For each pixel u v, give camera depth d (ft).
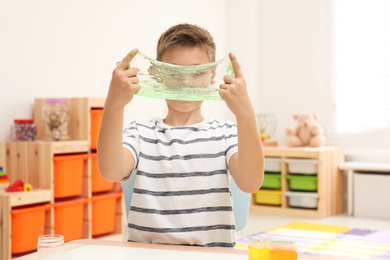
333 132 14.64
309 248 9.58
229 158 3.73
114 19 11.37
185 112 4.06
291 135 13.89
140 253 2.97
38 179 8.57
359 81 14.24
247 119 3.07
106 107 3.11
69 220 8.87
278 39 15.28
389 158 13.69
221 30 15.10
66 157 8.75
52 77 10.01
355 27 14.23
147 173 3.83
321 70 14.73
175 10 13.12
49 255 2.52
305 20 14.90
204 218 3.72
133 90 3.03
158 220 3.70
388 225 11.86
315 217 12.82
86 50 10.73
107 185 9.62
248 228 11.50
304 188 13.10
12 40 9.27
